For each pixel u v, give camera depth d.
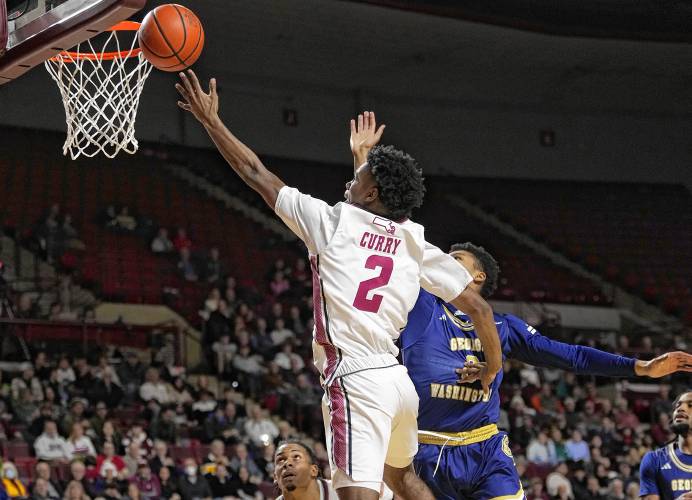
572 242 23.55
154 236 18.95
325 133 23.84
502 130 25.16
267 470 12.87
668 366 4.41
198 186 21.67
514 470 4.46
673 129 25.89
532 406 16.47
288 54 22.03
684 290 22.72
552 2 19.81
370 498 3.18
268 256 20.39
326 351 3.32
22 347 14.59
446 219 23.45
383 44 21.50
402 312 3.38
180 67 4.34
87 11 4.59
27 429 12.10
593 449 15.16
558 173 25.27
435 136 24.69
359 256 3.30
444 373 4.38
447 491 4.44
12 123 20.66
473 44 21.50
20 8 5.04
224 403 14.41
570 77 23.61
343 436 3.22
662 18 20.44
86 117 5.75
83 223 18.86
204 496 11.89
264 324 16.25
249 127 23.11
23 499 10.68
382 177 3.38
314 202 3.36
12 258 17.16
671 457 6.35
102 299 16.95
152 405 13.42
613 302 22.08
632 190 25.38
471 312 3.62
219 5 19.22
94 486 11.17
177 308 17.50
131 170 21.22
